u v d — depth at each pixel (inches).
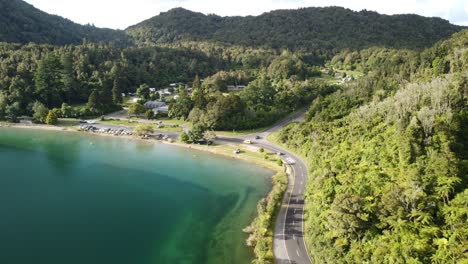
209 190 4379.9
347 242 2492.6
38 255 3016.7
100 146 6284.5
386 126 4020.7
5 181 4670.3
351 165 3420.3
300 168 4827.8
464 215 2292.1
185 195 4247.0
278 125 7042.3
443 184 2593.5
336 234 2544.3
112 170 5128.0
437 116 3324.3
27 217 3698.3
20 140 6569.9
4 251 3068.4
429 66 5944.9
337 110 5915.4
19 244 3186.5
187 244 3161.9
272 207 3472.0
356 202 2522.1
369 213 2504.9
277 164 5064.0
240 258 2891.2
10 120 7632.9
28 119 7805.1
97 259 2972.4
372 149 3531.0
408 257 2087.8
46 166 5280.5
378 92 5723.4
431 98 3745.1
